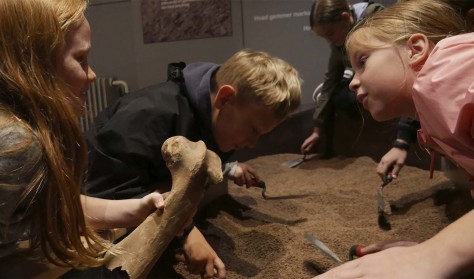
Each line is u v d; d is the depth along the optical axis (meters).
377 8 1.64
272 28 1.97
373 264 0.63
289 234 1.19
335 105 2.03
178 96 1.20
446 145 0.73
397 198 1.47
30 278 0.75
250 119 1.17
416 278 0.60
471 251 0.59
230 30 1.93
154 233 0.73
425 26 0.84
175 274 1.04
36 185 0.65
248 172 1.57
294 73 1.23
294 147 2.21
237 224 1.34
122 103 1.23
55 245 0.70
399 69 0.85
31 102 0.66
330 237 1.17
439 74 0.69
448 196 1.40
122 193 1.11
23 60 0.66
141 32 1.97
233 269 1.04
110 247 0.76
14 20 0.65
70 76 0.73
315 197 1.55
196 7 1.90
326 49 2.02
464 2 0.97
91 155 1.15
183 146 0.74
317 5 1.71
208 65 1.27
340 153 2.09
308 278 0.98
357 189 1.62
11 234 0.69
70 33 0.73
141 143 1.12
